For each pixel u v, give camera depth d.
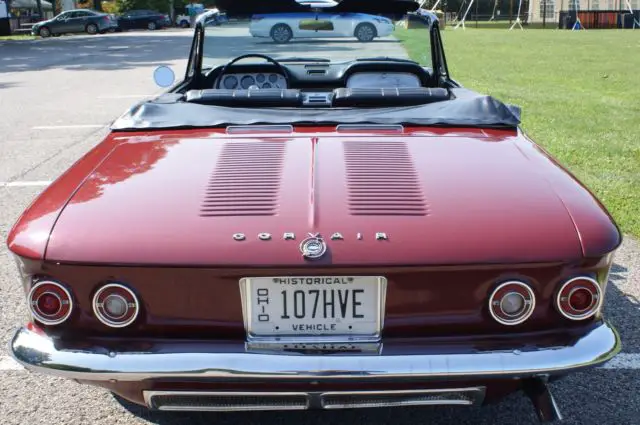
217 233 1.90
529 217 1.95
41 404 2.53
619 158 5.93
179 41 24.75
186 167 2.30
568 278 1.86
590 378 2.67
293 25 3.75
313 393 1.87
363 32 3.77
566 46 21.16
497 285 1.85
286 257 1.83
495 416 2.44
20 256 1.89
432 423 2.40
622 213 4.45
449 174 2.21
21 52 20.30
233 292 1.87
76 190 2.15
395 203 2.02
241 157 2.37
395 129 2.65
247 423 2.40
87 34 31.84
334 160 2.32
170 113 2.79
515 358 1.83
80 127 7.75
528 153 2.43
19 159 6.20
